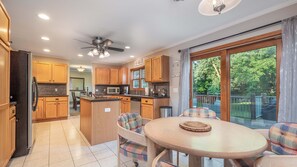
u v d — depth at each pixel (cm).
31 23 267
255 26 246
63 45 398
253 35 251
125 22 269
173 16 249
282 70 209
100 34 323
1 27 167
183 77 363
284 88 206
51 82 523
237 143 109
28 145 243
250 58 268
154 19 259
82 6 216
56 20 257
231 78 294
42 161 220
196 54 347
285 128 143
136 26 287
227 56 295
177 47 397
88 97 350
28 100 246
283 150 139
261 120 254
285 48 207
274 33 226
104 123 298
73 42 372
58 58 558
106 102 302
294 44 199
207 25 285
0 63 167
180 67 375
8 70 193
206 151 97
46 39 350
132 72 628
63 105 519
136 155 152
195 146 104
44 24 272
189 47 359
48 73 518
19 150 234
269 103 244
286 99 203
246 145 106
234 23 272
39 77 501
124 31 310
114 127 311
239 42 269
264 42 246
